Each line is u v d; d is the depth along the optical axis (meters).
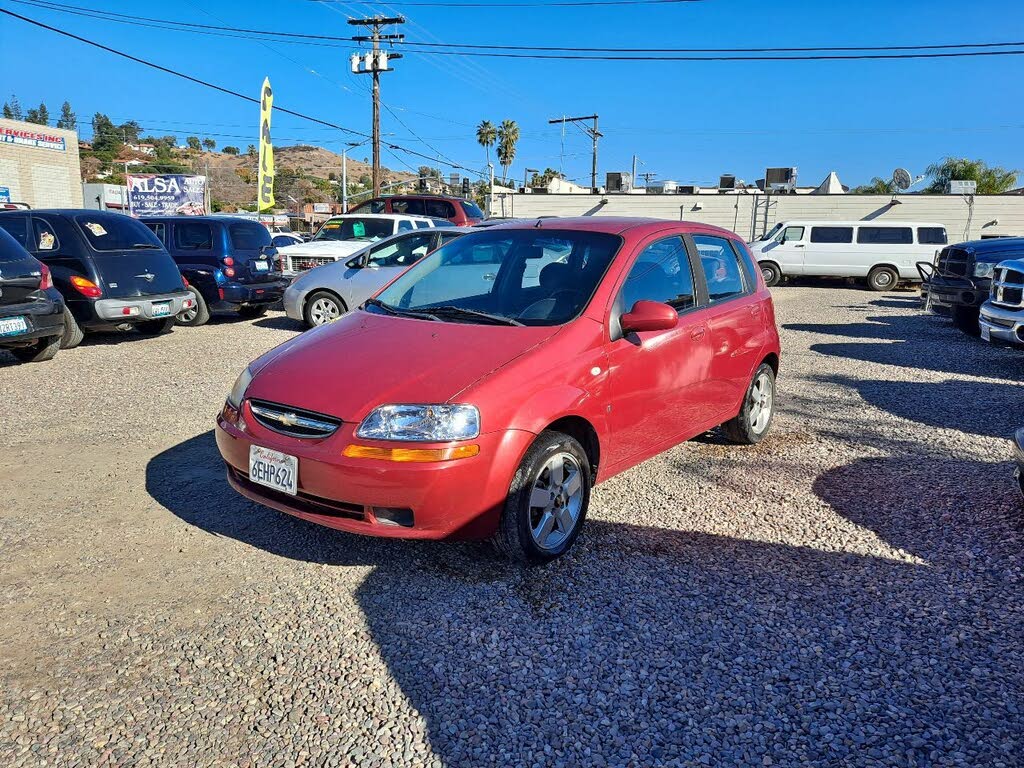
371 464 3.21
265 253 12.37
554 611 3.27
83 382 7.36
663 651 2.99
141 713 2.57
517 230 4.73
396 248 10.59
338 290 10.68
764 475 5.02
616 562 3.72
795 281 24.56
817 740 2.52
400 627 3.12
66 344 9.14
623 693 2.74
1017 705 2.70
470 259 4.64
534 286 4.23
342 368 3.61
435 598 3.35
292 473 3.38
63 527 3.98
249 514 4.18
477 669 2.86
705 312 4.77
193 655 2.90
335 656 2.92
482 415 3.30
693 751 2.46
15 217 9.22
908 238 21.77
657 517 4.29
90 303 9.07
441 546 3.85
